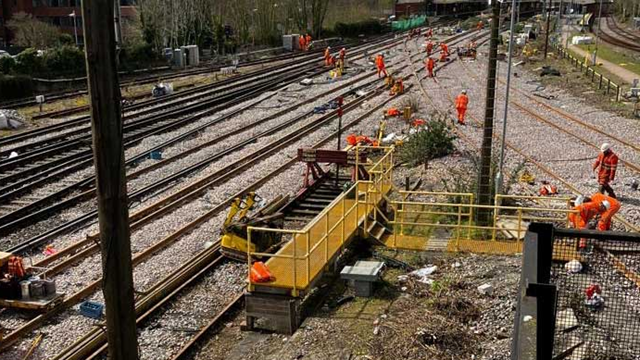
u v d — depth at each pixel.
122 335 7.23
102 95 6.65
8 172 20.88
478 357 9.58
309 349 10.24
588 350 8.35
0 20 67.00
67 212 17.28
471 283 12.21
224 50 61.56
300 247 13.12
